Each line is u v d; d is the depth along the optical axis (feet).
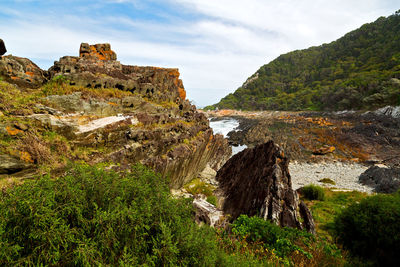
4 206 8.95
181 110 60.64
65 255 8.96
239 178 51.21
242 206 40.24
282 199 35.55
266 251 20.03
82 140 29.35
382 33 489.67
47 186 10.24
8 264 7.93
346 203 52.75
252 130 176.45
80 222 10.03
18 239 8.63
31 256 8.37
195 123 60.49
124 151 32.91
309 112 289.53
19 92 31.71
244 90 544.21
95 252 9.16
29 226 8.74
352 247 26.43
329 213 45.24
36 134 24.90
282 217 32.68
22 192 9.60
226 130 209.05
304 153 121.60
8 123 23.15
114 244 9.69
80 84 37.63
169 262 10.39
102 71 49.01
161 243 10.48
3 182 19.20
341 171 94.99
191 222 13.85
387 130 138.10
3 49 36.32
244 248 19.49
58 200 10.28
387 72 290.35
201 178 58.75
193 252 11.39
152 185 14.29
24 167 21.52
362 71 374.84
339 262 21.21
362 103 244.22
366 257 24.89
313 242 23.22
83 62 50.21
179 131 49.39
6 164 20.25
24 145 22.65
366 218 26.58
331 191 64.85
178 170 45.57
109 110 35.65
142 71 64.54
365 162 107.24
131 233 10.59
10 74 38.01
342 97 286.87
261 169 43.86
